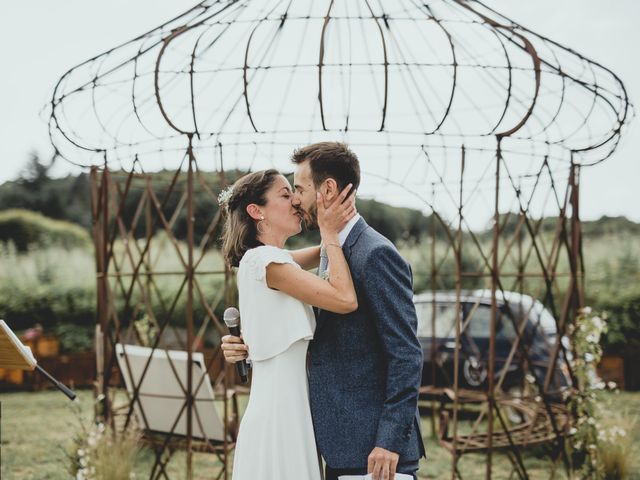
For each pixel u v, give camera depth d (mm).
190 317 3803
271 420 2209
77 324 10289
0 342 2611
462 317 6891
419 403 7930
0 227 12953
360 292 2145
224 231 2467
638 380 8391
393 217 12516
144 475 4969
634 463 4902
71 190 16766
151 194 4395
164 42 3520
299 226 2406
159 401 4523
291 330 2191
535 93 3473
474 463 5379
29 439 6059
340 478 2160
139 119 3656
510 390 6387
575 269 4340
